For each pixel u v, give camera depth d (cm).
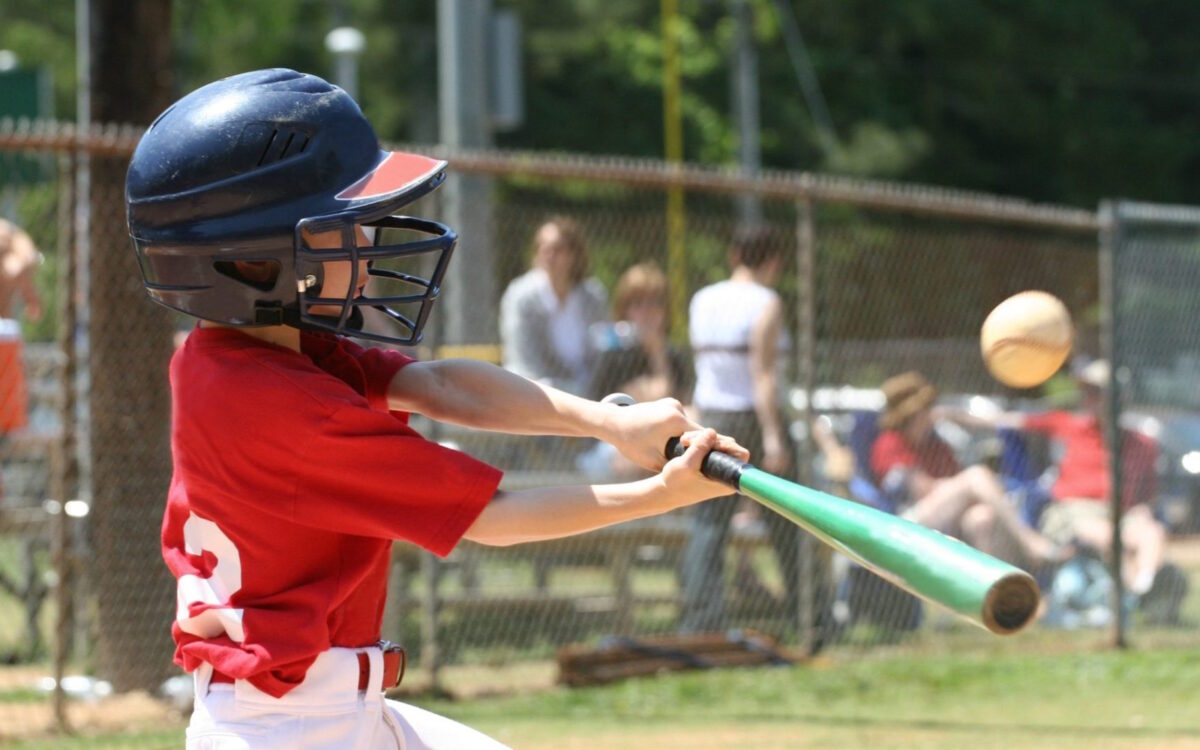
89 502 2031
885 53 10050
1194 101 10481
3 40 9375
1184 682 2292
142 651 2041
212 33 9650
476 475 796
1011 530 2722
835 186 2417
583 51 9744
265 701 799
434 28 9475
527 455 2473
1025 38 10012
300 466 791
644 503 801
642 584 3278
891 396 2802
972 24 9775
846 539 706
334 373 910
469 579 2523
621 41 9869
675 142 6831
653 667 2294
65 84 9425
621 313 2648
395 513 796
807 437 2402
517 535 803
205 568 819
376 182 807
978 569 646
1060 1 10019
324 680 809
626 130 9750
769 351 2386
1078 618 2783
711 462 783
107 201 2031
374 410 804
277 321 812
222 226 795
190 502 818
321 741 805
